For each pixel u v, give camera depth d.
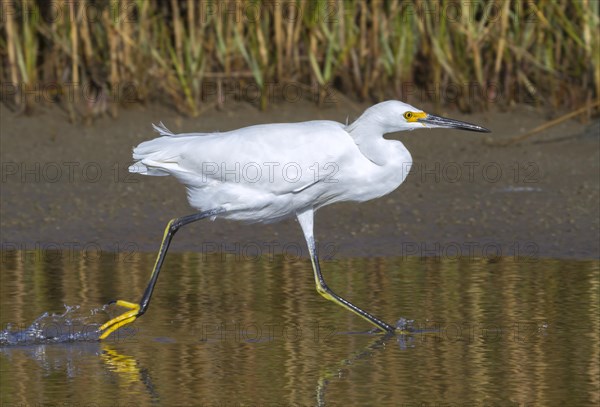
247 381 8.09
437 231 13.00
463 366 8.40
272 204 10.08
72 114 17.19
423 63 18.00
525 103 17.98
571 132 16.66
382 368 8.41
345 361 8.60
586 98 17.36
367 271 11.50
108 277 11.29
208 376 8.21
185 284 11.03
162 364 8.55
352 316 9.96
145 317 9.88
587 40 16.97
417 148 16.22
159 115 17.50
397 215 13.59
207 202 10.14
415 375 8.20
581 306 9.95
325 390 7.86
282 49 17.73
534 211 13.52
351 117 17.33
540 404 7.46
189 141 10.02
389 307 10.06
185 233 13.19
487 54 17.83
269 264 11.91
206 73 17.59
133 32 17.62
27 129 16.86
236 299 10.45
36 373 8.36
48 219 13.62
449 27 17.48
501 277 11.12
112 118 17.39
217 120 17.27
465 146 16.28
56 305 10.20
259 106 17.81
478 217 13.41
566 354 8.62
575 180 14.68
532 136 16.56
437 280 11.06
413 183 14.73
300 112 17.59
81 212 13.87
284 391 7.84
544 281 10.91
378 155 10.05
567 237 12.62
